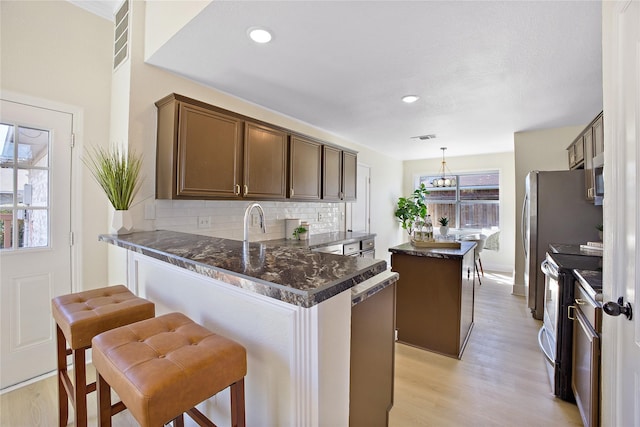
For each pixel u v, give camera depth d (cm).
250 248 147
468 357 247
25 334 204
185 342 103
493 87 254
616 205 110
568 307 189
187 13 172
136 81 215
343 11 157
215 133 234
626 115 102
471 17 161
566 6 151
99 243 236
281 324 107
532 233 331
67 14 219
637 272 95
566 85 249
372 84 251
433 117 342
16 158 199
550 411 182
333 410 103
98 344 101
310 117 345
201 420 118
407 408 185
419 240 291
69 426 165
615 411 114
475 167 596
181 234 200
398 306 272
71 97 220
